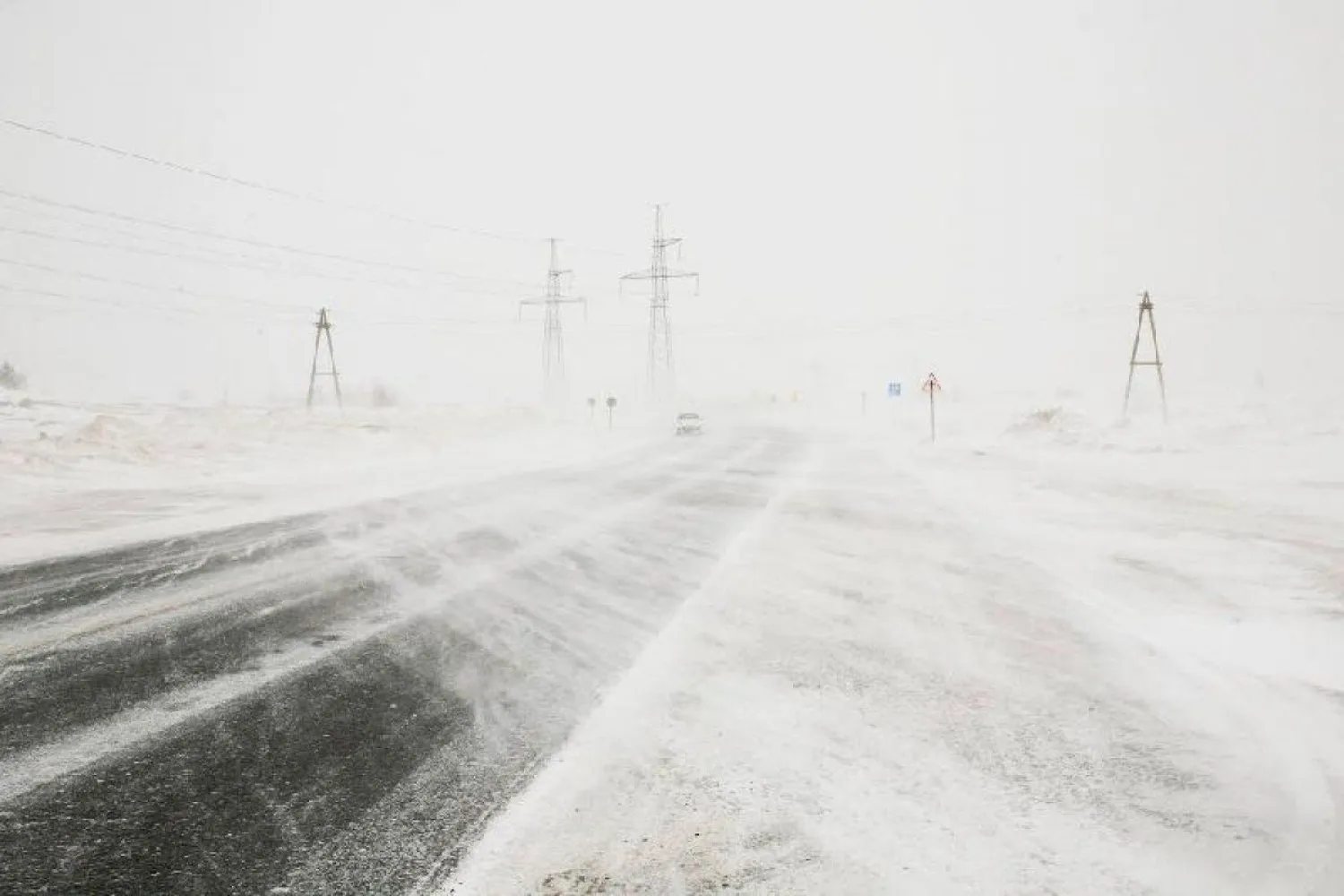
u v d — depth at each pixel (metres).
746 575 6.34
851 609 5.28
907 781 2.84
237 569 6.35
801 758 3.01
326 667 4.05
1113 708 3.57
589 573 6.48
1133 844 2.45
